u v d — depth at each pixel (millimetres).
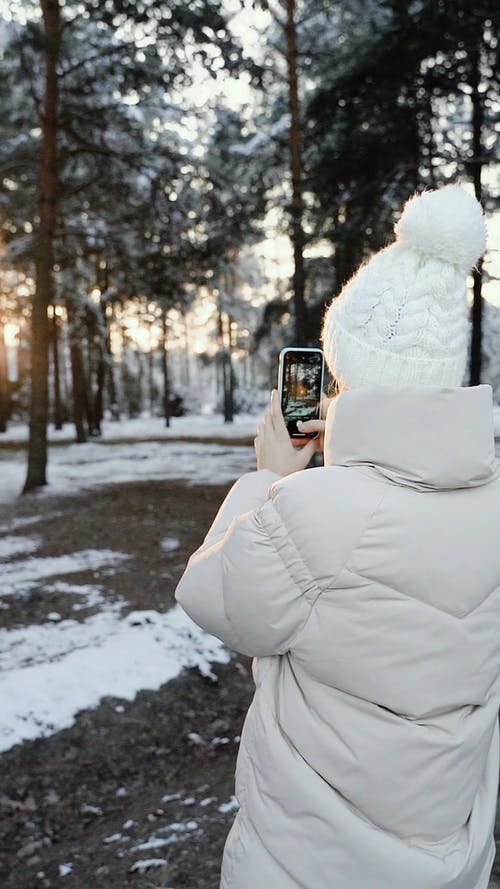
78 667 4199
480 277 10250
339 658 915
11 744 3369
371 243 10703
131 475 14633
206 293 14086
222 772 3350
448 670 909
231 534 982
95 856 2676
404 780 898
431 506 916
